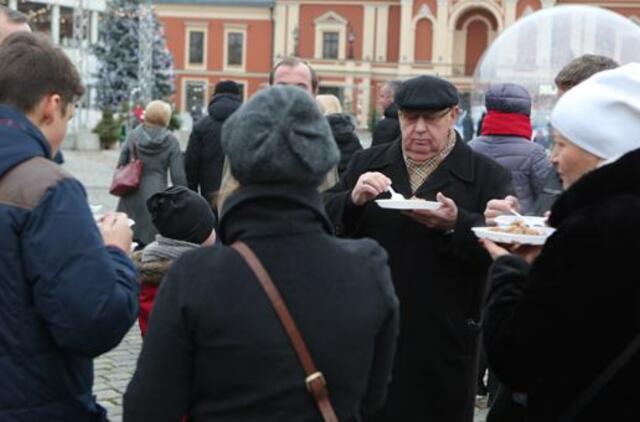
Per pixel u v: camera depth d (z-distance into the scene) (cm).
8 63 277
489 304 270
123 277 276
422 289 371
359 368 242
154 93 3888
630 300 240
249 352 231
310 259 240
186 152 843
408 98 381
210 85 5972
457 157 390
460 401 375
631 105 262
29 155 267
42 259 258
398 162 397
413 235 374
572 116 267
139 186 932
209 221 434
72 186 267
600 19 1120
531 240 308
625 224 239
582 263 240
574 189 249
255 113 238
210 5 5903
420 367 370
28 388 267
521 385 259
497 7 5403
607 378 244
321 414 234
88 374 285
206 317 232
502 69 1273
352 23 5678
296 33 5756
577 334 244
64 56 285
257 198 240
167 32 5972
